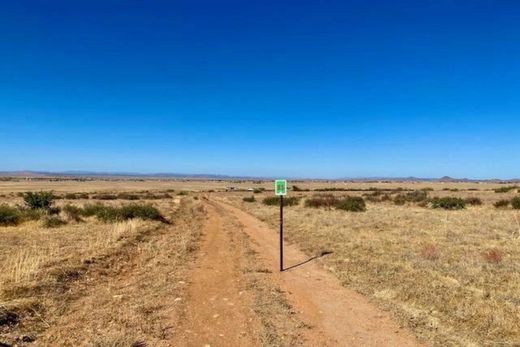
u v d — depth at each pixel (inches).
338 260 602.9
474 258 601.3
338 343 310.8
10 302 357.1
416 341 315.0
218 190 4394.7
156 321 348.2
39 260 521.3
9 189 4013.3
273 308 385.1
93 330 323.0
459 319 355.3
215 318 360.8
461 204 1642.5
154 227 972.6
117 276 510.0
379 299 414.0
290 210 1568.7
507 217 1245.7
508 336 319.6
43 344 294.7
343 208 1537.9
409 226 1007.0
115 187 5039.4
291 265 592.4
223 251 703.7
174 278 498.0
